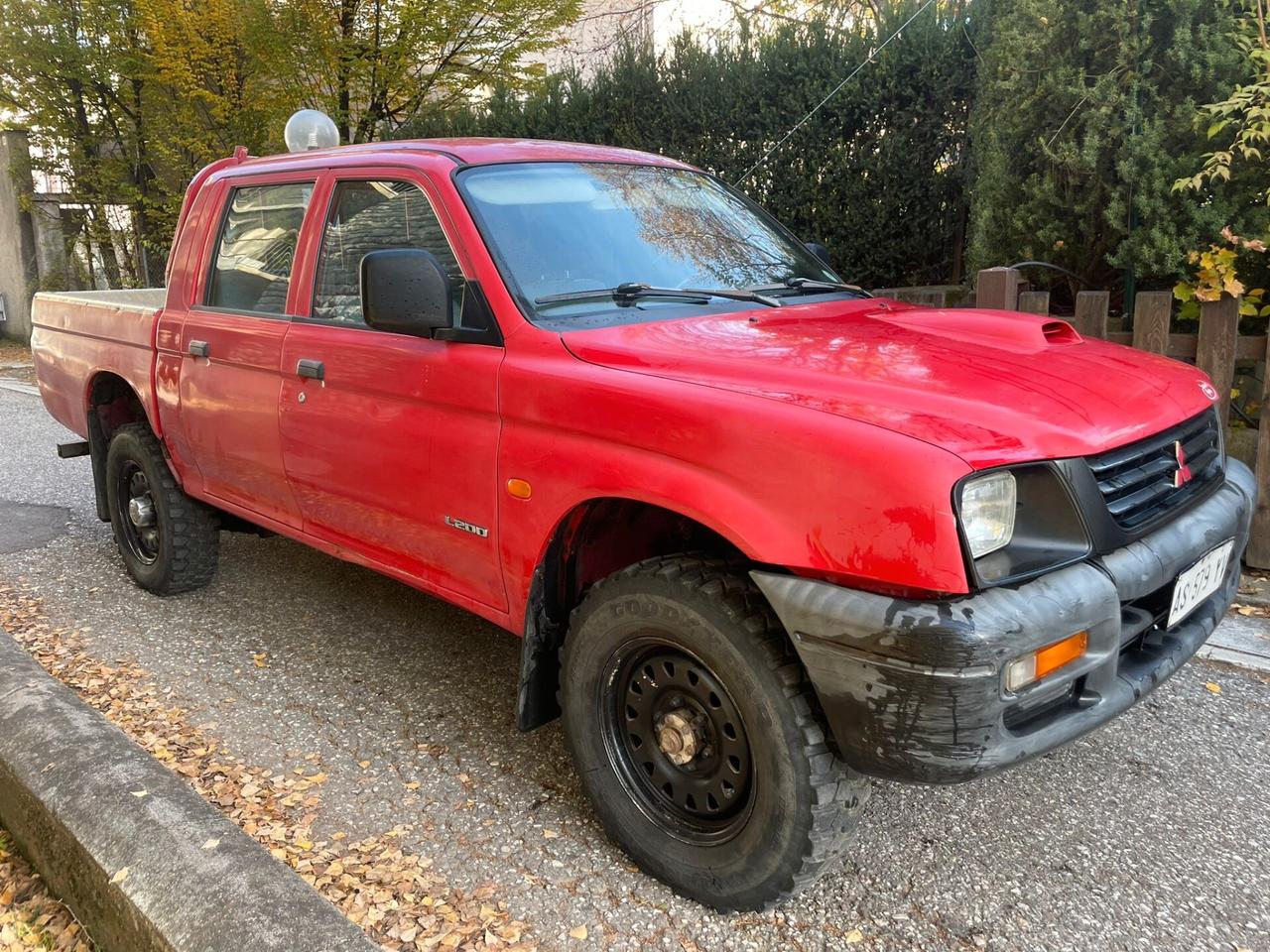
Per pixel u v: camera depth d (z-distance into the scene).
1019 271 5.44
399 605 4.61
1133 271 4.96
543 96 9.07
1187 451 2.66
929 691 1.97
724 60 7.61
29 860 2.68
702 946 2.38
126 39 12.34
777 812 2.27
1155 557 2.34
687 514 2.31
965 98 6.72
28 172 14.13
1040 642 2.02
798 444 2.14
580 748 2.71
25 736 2.82
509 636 4.26
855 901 2.54
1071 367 2.58
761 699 2.24
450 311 2.84
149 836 2.37
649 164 3.81
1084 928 2.44
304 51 10.28
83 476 7.06
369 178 3.38
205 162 12.00
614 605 2.52
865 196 7.01
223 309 4.00
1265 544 4.66
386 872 2.64
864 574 2.04
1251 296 4.71
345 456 3.32
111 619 4.42
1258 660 3.81
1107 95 4.77
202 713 3.55
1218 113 4.45
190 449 4.18
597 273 3.08
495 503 2.81
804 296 3.40
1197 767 3.16
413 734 3.41
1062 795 3.01
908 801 2.99
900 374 2.39
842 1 9.48
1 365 12.99
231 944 2.03
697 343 2.66
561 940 2.40
